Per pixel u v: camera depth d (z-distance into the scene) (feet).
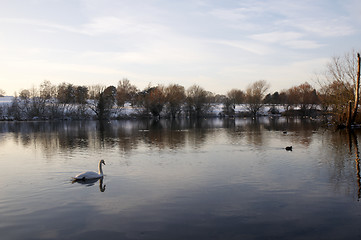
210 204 46.11
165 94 390.21
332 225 38.17
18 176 65.72
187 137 144.77
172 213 42.57
